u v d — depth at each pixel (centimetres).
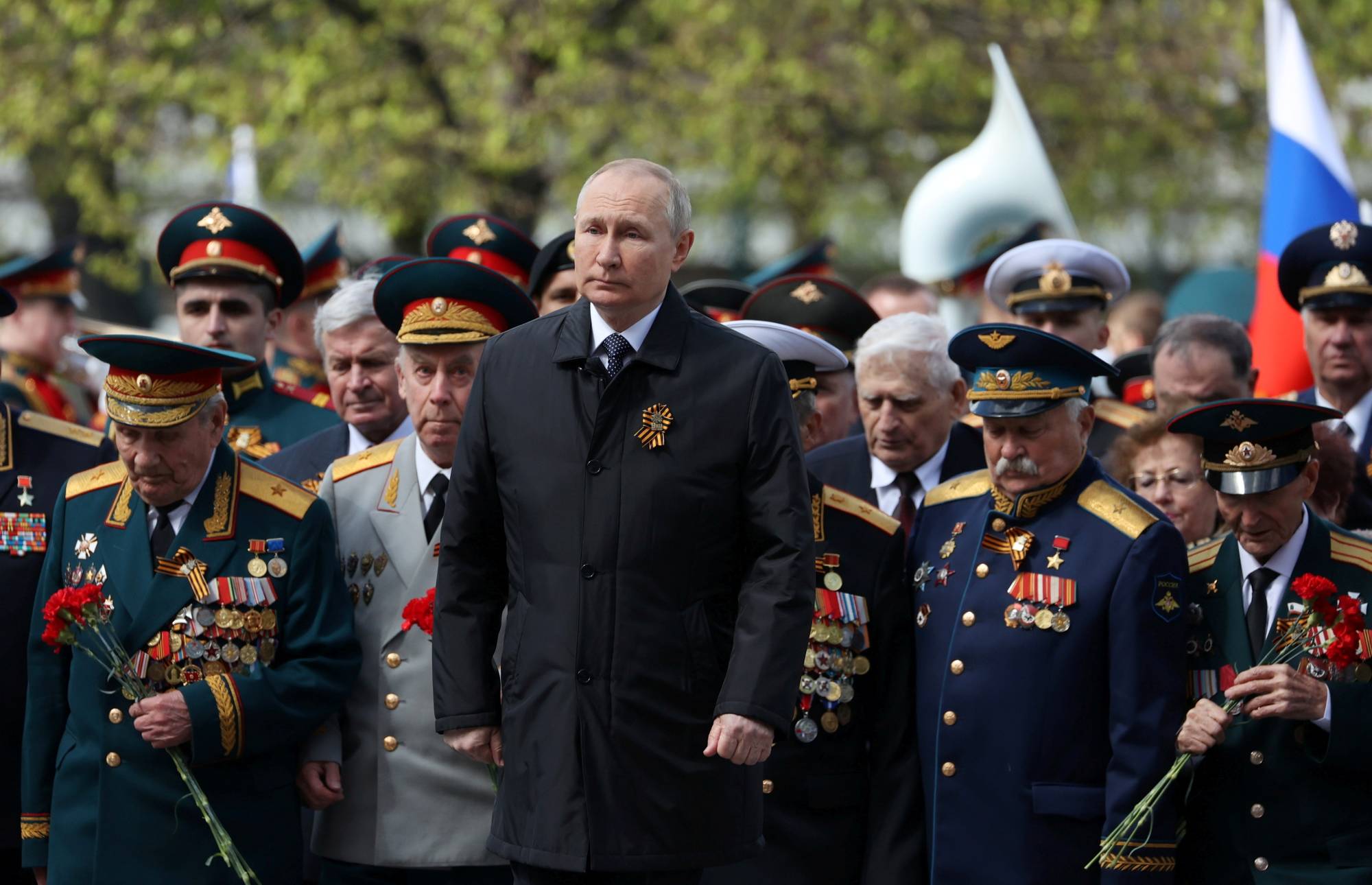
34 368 2442
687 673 1117
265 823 1351
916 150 4766
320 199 4400
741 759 1080
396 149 4256
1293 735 1283
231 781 1343
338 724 1420
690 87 4406
